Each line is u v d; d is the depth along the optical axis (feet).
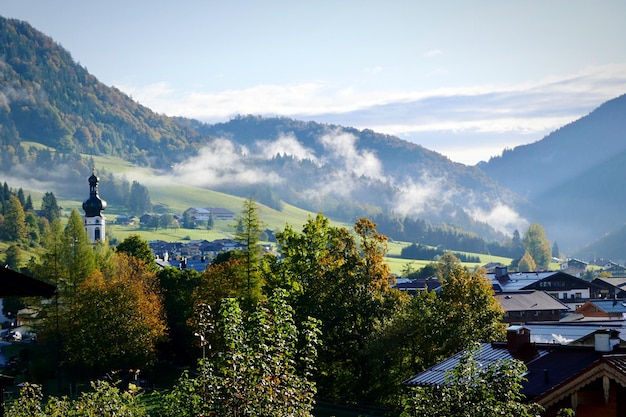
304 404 83.92
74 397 318.65
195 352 355.15
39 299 369.71
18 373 372.99
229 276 333.42
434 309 249.96
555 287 594.24
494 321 248.73
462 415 83.41
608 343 129.90
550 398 108.17
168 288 443.73
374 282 295.07
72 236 400.47
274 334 86.33
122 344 334.03
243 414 79.87
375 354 251.39
